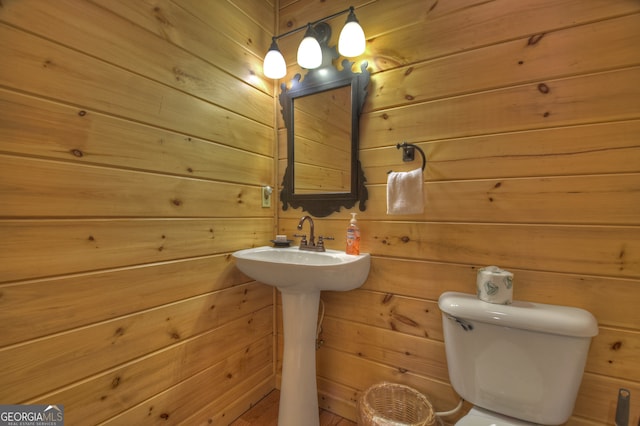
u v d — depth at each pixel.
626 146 0.87
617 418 0.76
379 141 1.27
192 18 1.14
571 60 0.93
